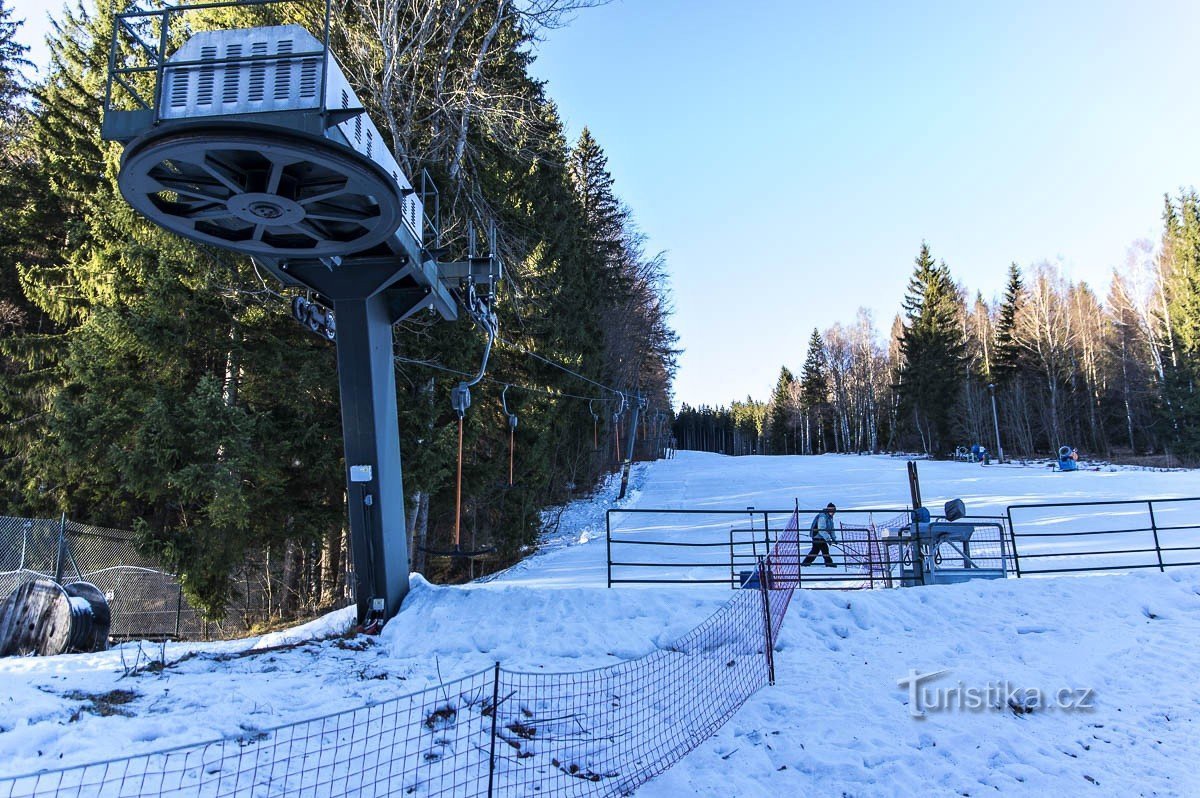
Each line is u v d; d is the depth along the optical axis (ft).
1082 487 92.48
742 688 22.67
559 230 85.81
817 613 30.22
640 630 28.45
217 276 43.21
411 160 49.34
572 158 150.10
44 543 42.88
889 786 16.03
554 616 29.76
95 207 47.50
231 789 13.38
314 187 20.88
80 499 47.98
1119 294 185.68
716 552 60.49
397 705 19.26
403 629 28.94
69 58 68.80
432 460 49.96
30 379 51.88
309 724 17.42
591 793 15.28
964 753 17.71
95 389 42.14
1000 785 16.02
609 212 151.43
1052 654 25.57
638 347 149.89
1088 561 46.70
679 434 508.53
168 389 42.55
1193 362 149.18
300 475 47.26
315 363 44.73
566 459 105.40
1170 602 30.99
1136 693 21.65
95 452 41.78
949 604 31.32
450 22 50.19
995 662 24.91
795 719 20.04
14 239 64.95
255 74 19.20
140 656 25.13
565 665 24.97
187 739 15.65
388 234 23.80
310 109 18.92
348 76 46.88
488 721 18.57
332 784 14.10
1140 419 181.88
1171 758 17.16
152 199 21.20
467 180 51.80
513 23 54.80
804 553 55.88
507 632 28.14
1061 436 183.42
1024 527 60.85
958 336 209.26
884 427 275.59
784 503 93.91
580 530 87.86
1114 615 29.91
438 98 48.49
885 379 275.59
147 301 41.04
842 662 25.32
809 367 326.85
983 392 196.65
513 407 67.31
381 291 31.58
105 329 40.68
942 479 116.16
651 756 17.46
